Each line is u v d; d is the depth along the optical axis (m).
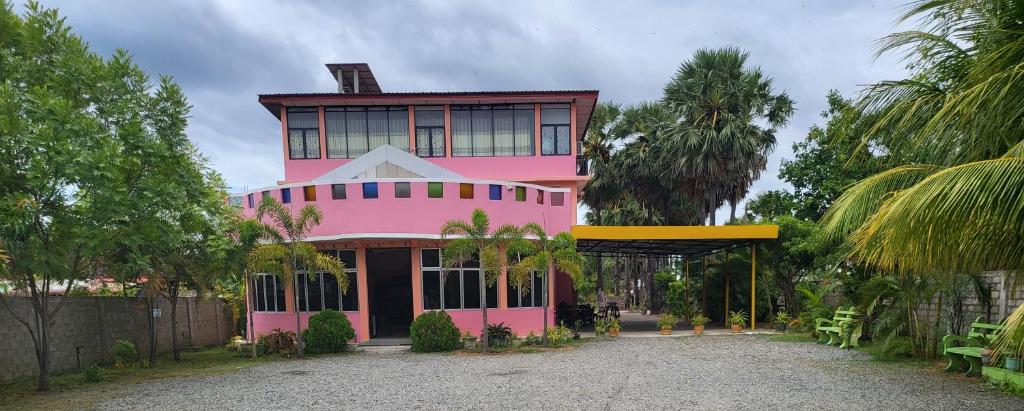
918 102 5.80
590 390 7.92
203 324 17.19
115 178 8.38
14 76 8.66
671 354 11.79
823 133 20.52
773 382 8.31
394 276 19.25
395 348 13.57
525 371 9.75
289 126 20.53
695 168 22.97
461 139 20.44
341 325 13.22
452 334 12.98
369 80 24.56
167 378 10.16
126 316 13.27
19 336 10.12
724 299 20.28
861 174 17.88
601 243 18.75
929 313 11.06
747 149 22.62
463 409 6.94
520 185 15.17
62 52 9.31
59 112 8.00
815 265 15.55
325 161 20.42
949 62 5.93
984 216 4.42
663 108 27.33
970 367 8.45
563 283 22.52
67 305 11.34
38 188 7.85
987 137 5.45
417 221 14.16
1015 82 4.73
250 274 12.61
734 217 28.88
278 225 13.67
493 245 12.82
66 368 11.18
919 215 4.46
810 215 21.33
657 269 34.16
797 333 15.76
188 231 11.12
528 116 20.45
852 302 13.45
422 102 20.30
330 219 14.25
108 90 9.45
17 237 8.14
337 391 8.35
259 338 14.07
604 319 17.89
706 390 7.78
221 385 9.22
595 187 30.55
